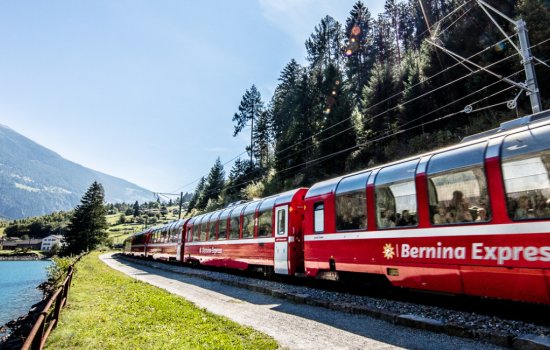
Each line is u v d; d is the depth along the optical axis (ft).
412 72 117.19
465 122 96.94
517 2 88.43
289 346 18.49
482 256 22.09
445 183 25.25
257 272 56.95
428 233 25.80
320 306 28.73
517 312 23.58
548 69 75.31
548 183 19.60
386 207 29.94
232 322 23.72
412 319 21.27
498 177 21.98
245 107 233.14
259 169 200.44
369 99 134.51
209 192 256.93
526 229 20.10
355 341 19.10
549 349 15.35
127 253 156.15
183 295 37.40
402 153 100.22
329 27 207.92
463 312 23.30
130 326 23.31
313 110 157.99
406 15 205.36
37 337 15.62
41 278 141.79
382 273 29.53
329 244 35.96
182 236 84.53
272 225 47.65
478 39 100.12
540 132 20.80
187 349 17.88
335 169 126.72
